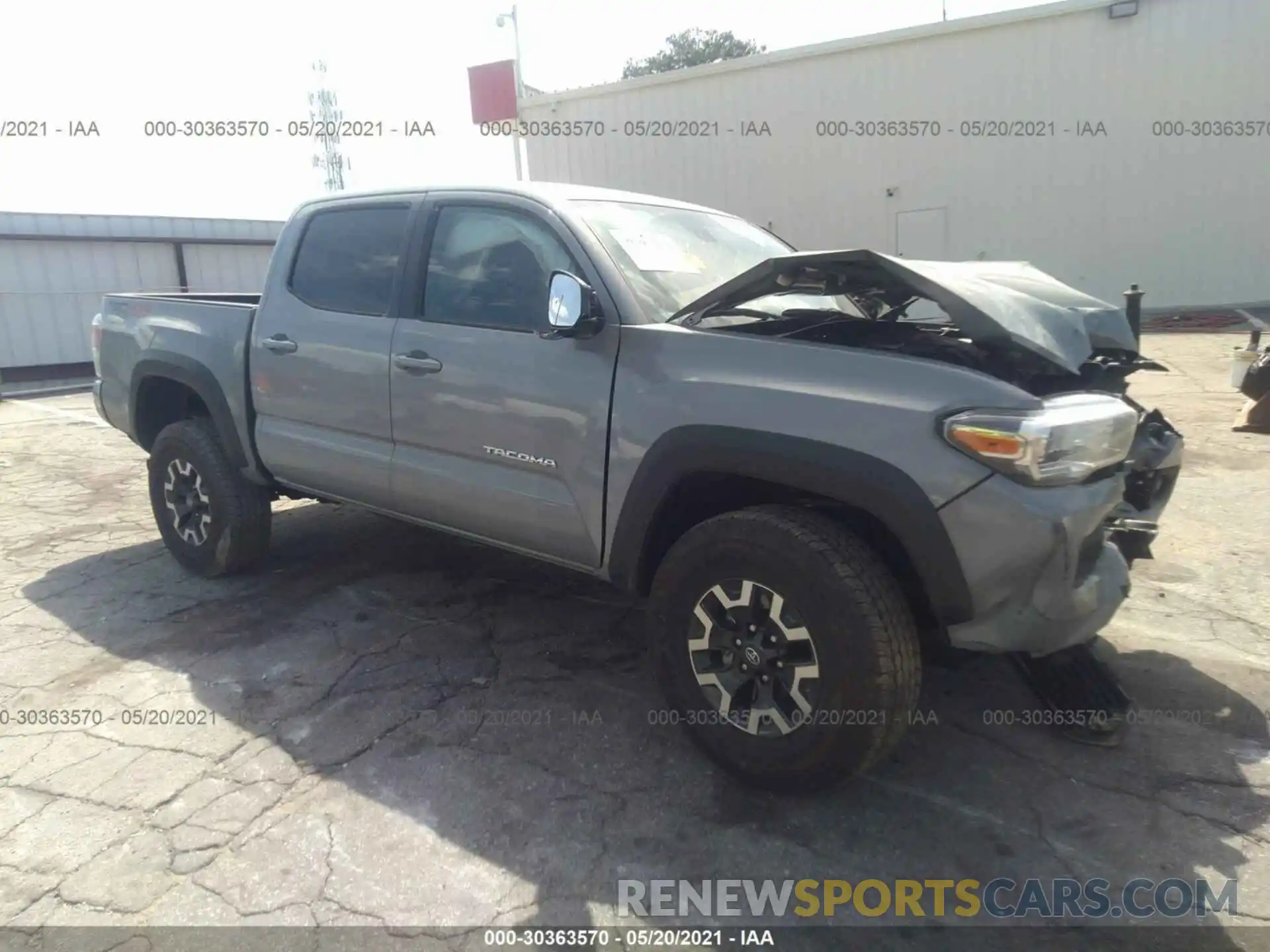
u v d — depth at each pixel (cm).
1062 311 268
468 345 323
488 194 338
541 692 330
